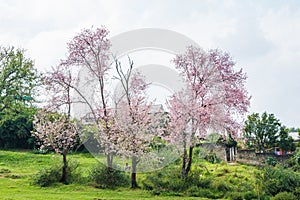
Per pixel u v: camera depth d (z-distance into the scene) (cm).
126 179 2270
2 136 4316
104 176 2234
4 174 2508
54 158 2589
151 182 2203
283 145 4303
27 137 4353
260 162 3444
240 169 2777
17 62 3666
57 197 1814
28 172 2648
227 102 2377
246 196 1948
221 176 2478
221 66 2416
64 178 2255
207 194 2017
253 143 4450
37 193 1933
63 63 2411
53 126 2350
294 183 1972
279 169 2138
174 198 1912
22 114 4012
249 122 4466
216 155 3306
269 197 1919
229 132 2416
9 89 3631
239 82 2442
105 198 1833
